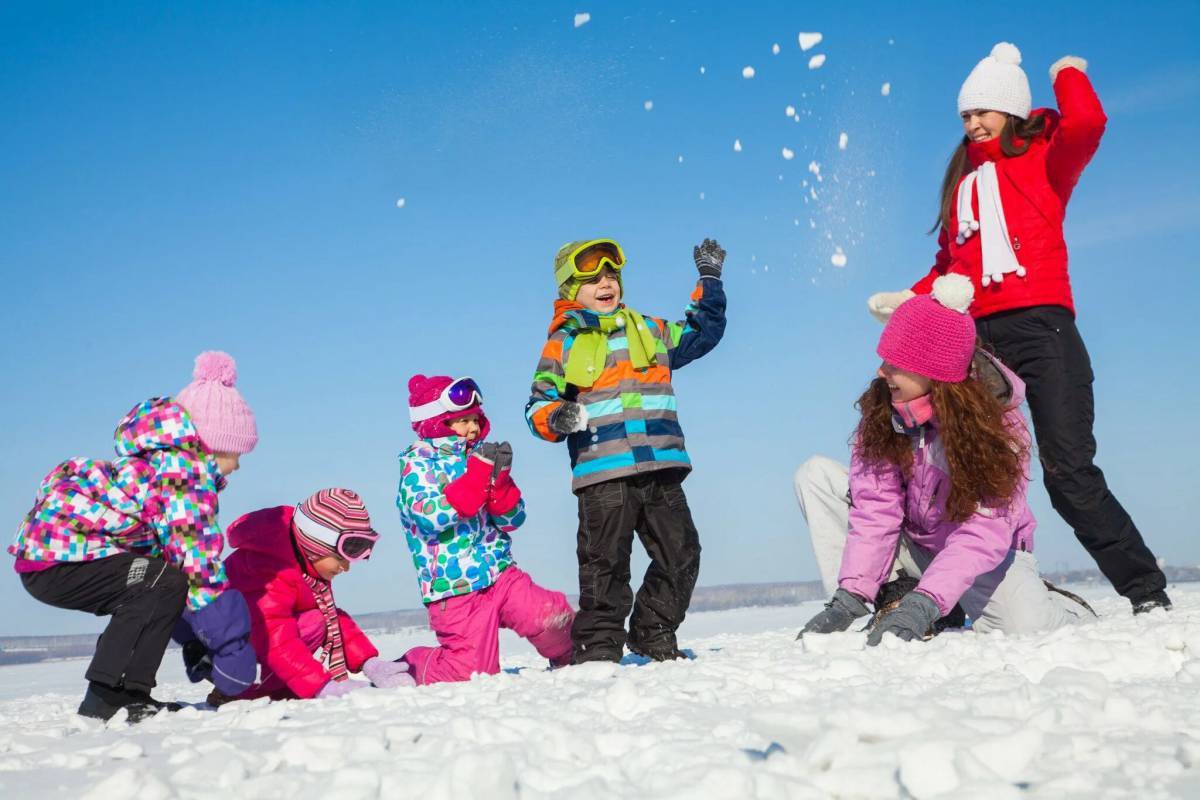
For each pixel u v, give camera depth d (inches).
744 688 98.7
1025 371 164.9
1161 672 101.1
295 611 157.6
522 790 62.0
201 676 146.3
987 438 138.2
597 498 159.8
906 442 148.7
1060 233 165.8
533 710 93.5
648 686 101.8
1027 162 167.3
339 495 155.1
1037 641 123.1
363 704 111.6
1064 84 164.1
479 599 159.0
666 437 163.0
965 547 139.6
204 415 134.9
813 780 59.9
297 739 78.0
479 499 153.0
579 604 160.1
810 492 181.0
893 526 152.3
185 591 130.2
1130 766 60.7
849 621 150.6
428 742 77.8
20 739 99.5
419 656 163.2
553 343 165.8
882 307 172.6
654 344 165.5
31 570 126.1
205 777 71.5
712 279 177.2
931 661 106.8
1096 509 160.2
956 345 136.6
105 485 129.8
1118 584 163.3
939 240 180.1
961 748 60.1
